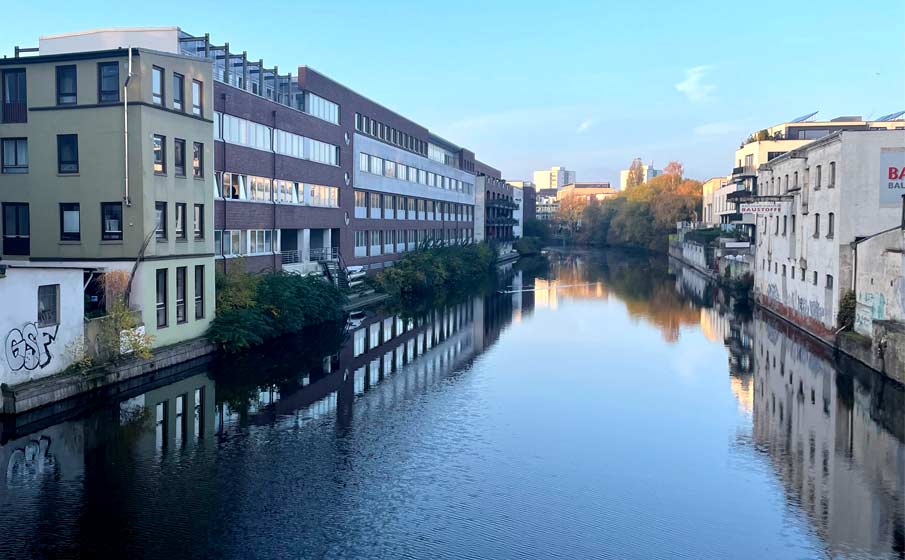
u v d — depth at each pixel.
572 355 27.67
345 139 45.91
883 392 21.36
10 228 24.38
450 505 12.86
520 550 11.15
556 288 56.22
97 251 23.31
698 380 23.23
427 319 37.81
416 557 10.84
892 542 11.50
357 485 13.71
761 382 22.92
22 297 17.95
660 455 15.73
